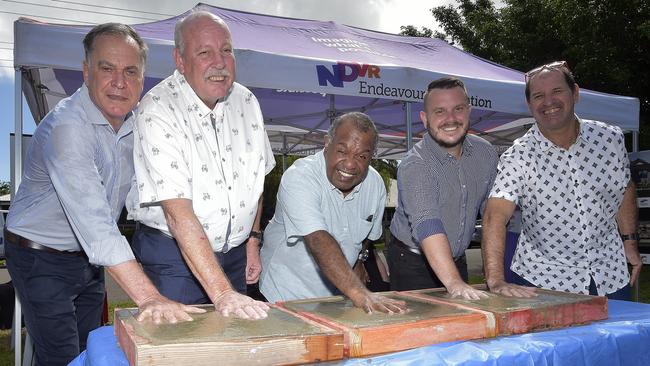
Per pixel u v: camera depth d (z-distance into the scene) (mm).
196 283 2064
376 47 5246
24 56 3104
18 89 3205
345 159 2096
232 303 1421
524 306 1445
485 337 1340
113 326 1534
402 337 1239
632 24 11508
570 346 1273
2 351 4305
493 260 2121
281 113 7160
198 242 1654
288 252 2348
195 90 1929
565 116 2240
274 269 2385
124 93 1977
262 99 6391
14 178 3422
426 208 2266
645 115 12094
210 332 1142
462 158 2619
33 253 2123
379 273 3404
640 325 1421
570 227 2334
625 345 1360
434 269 2061
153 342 1041
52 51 3145
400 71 4188
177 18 4625
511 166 2307
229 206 2039
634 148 5504
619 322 1467
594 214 2328
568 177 2318
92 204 1747
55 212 2100
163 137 1791
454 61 5512
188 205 1733
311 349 1125
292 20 5527
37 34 3125
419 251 2797
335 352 1147
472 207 2686
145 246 2059
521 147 2346
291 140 9383
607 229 2391
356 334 1189
